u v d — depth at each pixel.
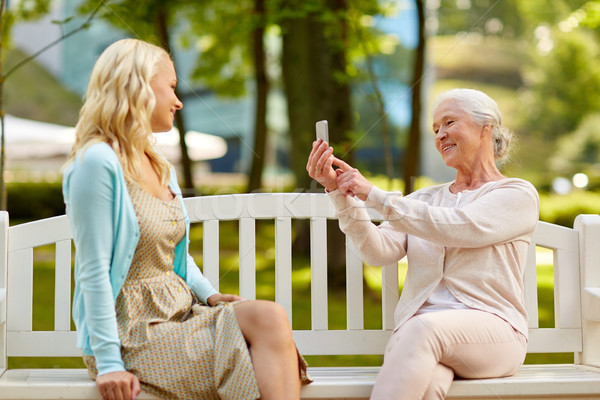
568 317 2.02
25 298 1.92
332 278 4.32
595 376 1.72
